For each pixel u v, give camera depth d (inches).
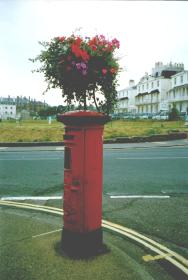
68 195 153.4
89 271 134.9
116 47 155.2
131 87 3646.7
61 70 152.7
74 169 150.9
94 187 153.2
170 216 219.8
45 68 156.3
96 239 154.2
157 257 154.6
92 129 150.6
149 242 173.3
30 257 147.3
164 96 2856.8
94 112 150.2
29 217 212.7
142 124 1380.4
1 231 183.3
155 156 540.4
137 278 129.9
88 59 149.3
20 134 924.6
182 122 1457.9
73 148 150.3
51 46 153.5
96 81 155.9
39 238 171.5
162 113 1956.2
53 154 585.6
